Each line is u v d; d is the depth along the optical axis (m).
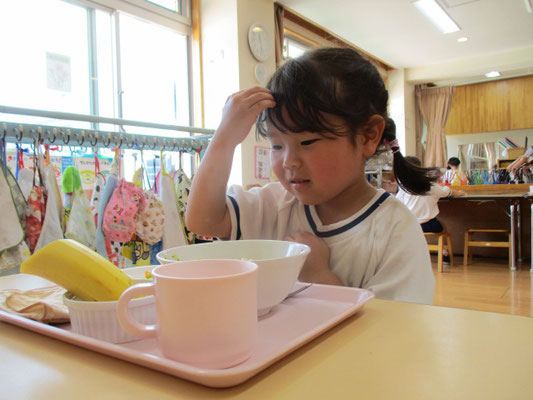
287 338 0.38
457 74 6.55
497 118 7.61
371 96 0.68
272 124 0.64
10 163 1.67
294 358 0.32
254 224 0.81
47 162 1.39
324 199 0.66
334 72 0.63
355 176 0.68
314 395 0.26
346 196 0.76
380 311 0.44
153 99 3.20
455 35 5.26
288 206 0.83
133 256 1.64
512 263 3.58
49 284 0.67
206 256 0.57
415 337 0.36
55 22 2.46
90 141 1.43
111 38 2.85
